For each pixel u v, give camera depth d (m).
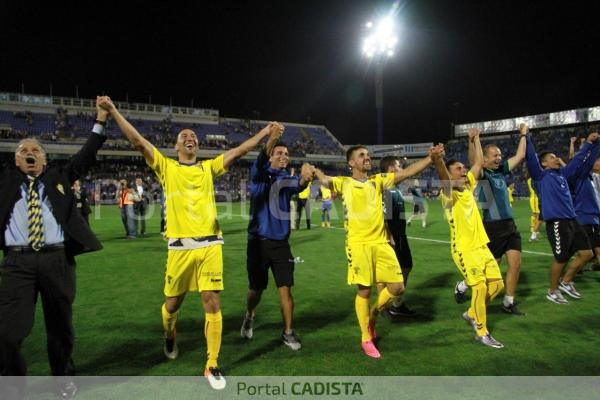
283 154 4.53
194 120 49.44
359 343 4.32
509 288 5.19
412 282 6.88
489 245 5.25
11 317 3.01
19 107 40.94
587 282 6.62
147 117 46.75
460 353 4.03
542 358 3.88
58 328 3.32
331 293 6.29
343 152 53.25
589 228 6.64
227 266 8.55
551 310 5.30
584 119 41.75
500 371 3.63
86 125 42.47
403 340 4.39
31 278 3.13
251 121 54.16
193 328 4.81
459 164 4.61
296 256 9.51
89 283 7.11
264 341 4.40
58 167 3.41
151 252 10.37
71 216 3.32
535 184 6.08
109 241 12.48
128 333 4.66
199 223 3.64
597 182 7.15
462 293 5.68
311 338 4.47
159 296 6.26
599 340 4.31
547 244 10.62
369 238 4.16
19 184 3.20
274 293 6.36
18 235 3.12
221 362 3.88
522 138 5.68
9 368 3.01
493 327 4.72
